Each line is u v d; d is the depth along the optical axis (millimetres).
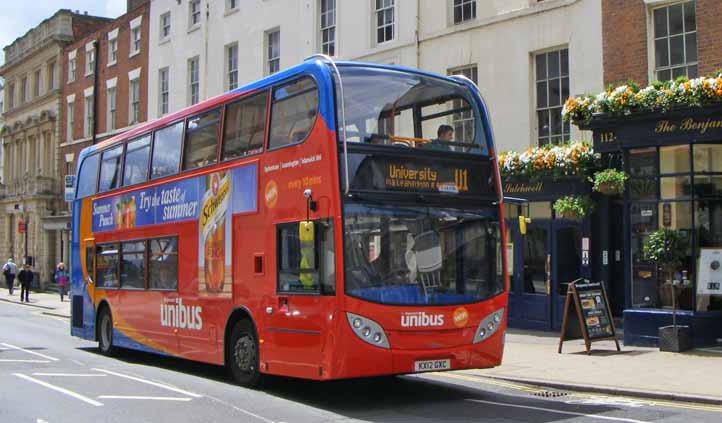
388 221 9000
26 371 12469
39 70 48469
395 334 8773
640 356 12617
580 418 8336
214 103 11812
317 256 8984
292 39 25109
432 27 19797
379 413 8820
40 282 43688
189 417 8508
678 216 13398
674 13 14781
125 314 14383
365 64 9570
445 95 10141
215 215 11422
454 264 9359
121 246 14797
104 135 38812
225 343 11016
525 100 17484
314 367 8922
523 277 16891
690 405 9109
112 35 38406
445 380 11609
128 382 11297
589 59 16172
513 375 11375
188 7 31484
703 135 12852
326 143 8977
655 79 14977
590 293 13352
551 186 16172
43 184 44344
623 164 14023
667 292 13523
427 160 9453
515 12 17734
